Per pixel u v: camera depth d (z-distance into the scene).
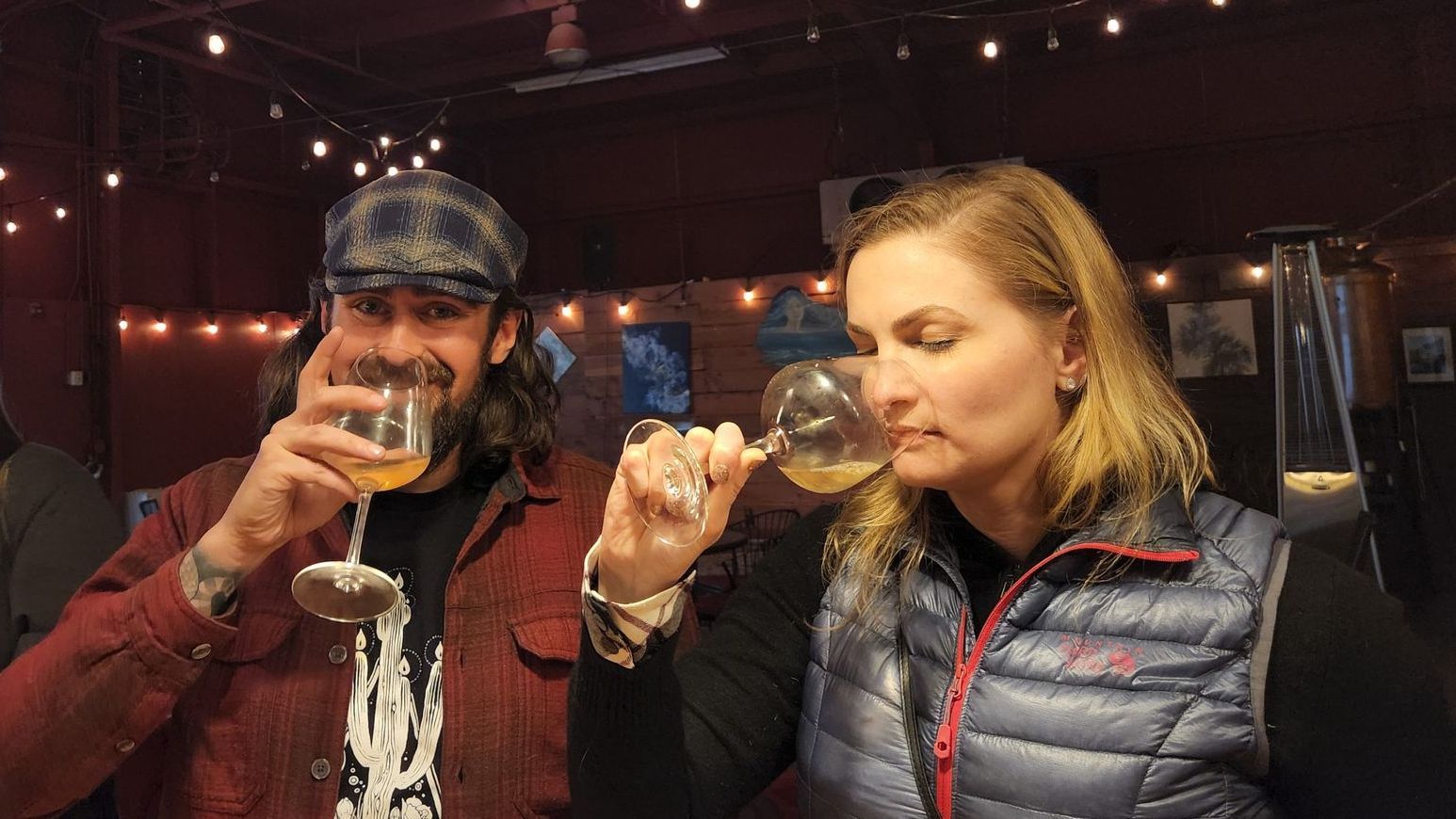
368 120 7.49
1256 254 5.30
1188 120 6.08
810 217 7.30
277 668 1.05
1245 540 0.81
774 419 0.93
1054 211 0.87
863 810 0.85
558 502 1.22
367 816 1.01
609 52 6.20
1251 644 0.76
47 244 5.64
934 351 0.81
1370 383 4.35
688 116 7.58
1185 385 5.45
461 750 1.04
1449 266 4.97
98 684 0.89
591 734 0.81
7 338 5.42
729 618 1.04
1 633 1.40
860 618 0.93
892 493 0.98
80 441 5.79
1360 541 3.26
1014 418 0.82
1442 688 0.77
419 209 1.06
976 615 0.91
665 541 0.77
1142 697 0.76
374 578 0.87
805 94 7.18
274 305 7.08
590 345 7.23
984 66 6.53
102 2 5.76
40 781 0.92
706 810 0.90
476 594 1.12
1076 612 0.82
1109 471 0.85
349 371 0.93
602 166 8.02
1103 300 0.87
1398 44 5.52
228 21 4.87
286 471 0.85
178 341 6.39
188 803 1.02
